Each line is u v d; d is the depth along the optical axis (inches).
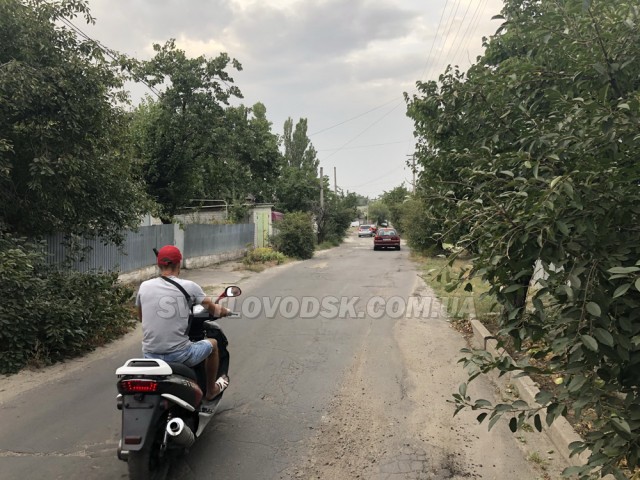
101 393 211.2
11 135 293.9
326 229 1558.8
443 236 127.0
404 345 288.8
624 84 126.9
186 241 733.9
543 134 128.6
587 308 87.4
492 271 105.7
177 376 143.1
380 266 797.2
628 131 97.7
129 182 410.9
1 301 239.5
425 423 179.5
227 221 965.2
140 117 695.7
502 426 176.1
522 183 110.6
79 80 311.0
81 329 270.1
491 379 227.9
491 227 107.3
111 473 143.2
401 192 1861.5
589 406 93.7
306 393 210.2
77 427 175.5
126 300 340.2
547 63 162.1
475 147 218.4
